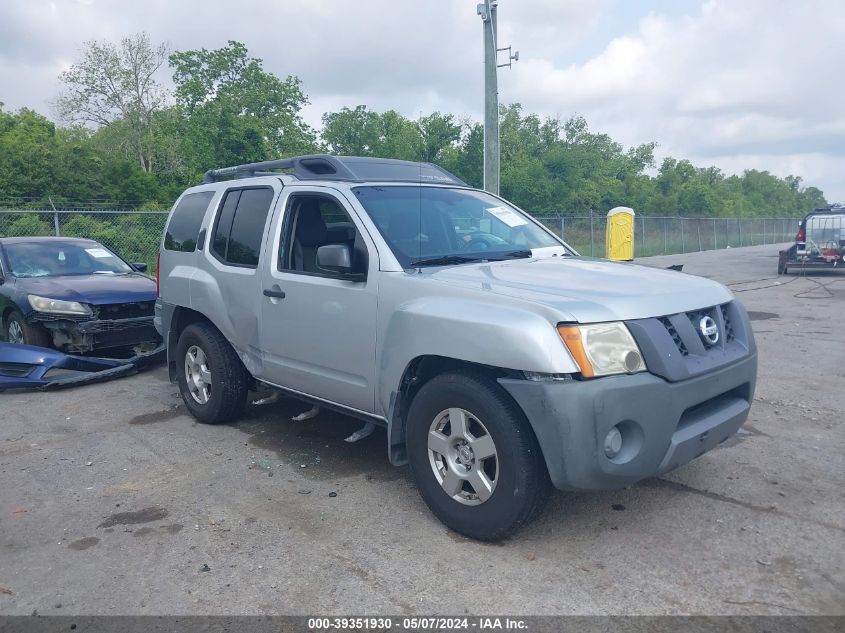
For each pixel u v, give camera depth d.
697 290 3.92
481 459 3.63
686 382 3.50
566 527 3.90
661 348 3.44
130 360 7.76
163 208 30.50
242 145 33.66
